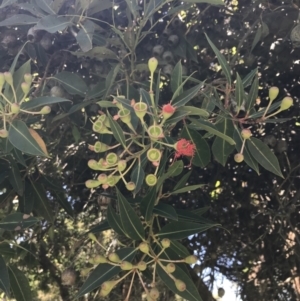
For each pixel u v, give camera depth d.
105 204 0.81
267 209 1.04
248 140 0.56
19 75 0.56
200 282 1.08
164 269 0.52
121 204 0.55
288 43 0.94
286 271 1.11
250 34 0.93
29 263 0.98
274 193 0.99
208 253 1.09
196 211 0.68
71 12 0.75
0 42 0.85
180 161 0.57
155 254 0.56
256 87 0.56
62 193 0.88
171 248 0.59
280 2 0.90
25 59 0.86
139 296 0.94
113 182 0.53
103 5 0.72
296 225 1.07
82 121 0.88
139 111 0.50
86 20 0.69
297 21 0.84
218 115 0.57
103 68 0.85
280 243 1.10
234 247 1.12
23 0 0.83
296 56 0.96
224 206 1.06
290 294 1.13
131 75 0.73
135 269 0.52
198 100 0.84
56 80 0.77
